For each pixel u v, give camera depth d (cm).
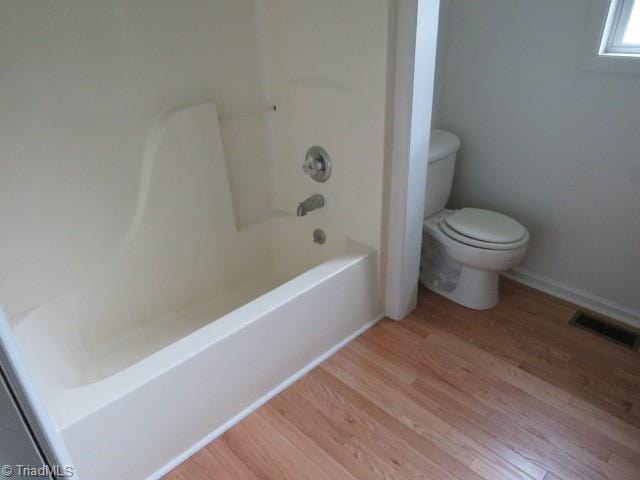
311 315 166
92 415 114
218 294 207
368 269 184
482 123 213
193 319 194
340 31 161
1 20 132
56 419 111
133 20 157
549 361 176
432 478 136
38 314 153
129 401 121
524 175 207
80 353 168
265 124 207
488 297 204
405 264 187
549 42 181
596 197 188
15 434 57
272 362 158
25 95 141
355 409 158
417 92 154
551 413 155
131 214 173
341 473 138
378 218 178
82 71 150
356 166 177
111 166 164
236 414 154
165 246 184
